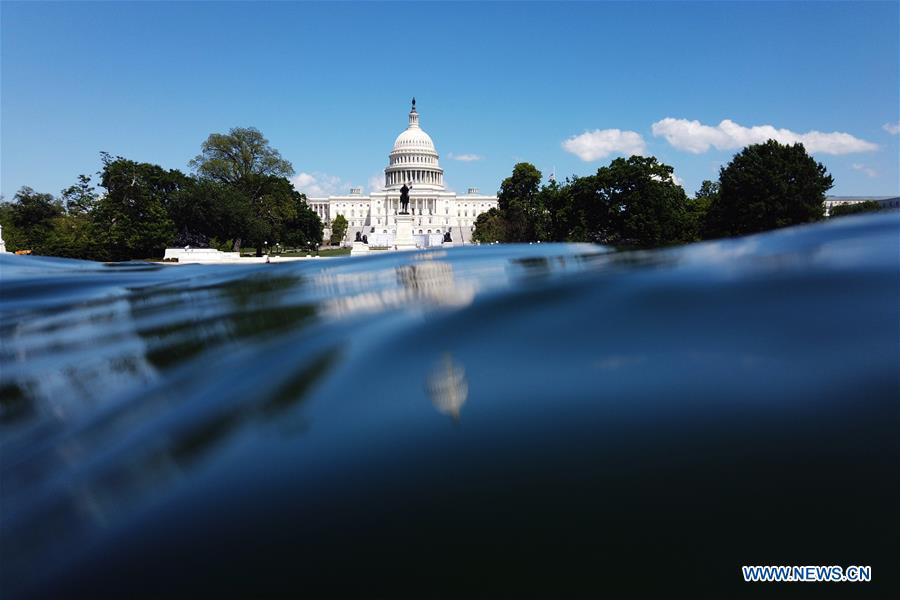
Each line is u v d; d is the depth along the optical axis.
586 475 5.50
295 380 8.05
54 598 4.33
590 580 4.36
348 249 167.75
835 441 5.68
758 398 6.54
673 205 109.25
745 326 8.32
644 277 11.74
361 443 6.26
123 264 28.81
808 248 12.33
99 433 6.89
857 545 4.57
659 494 5.16
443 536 4.84
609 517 4.96
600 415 6.45
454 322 10.09
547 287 11.95
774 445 5.71
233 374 8.44
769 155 86.38
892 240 12.25
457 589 4.32
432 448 6.07
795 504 4.97
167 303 14.53
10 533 5.07
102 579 4.48
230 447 6.35
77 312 13.83
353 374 8.09
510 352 8.35
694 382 6.99
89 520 5.25
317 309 12.33
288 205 133.50
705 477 5.34
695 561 4.52
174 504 5.40
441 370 7.94
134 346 10.30
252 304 13.59
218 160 126.62
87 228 99.62
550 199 121.44
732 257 12.60
